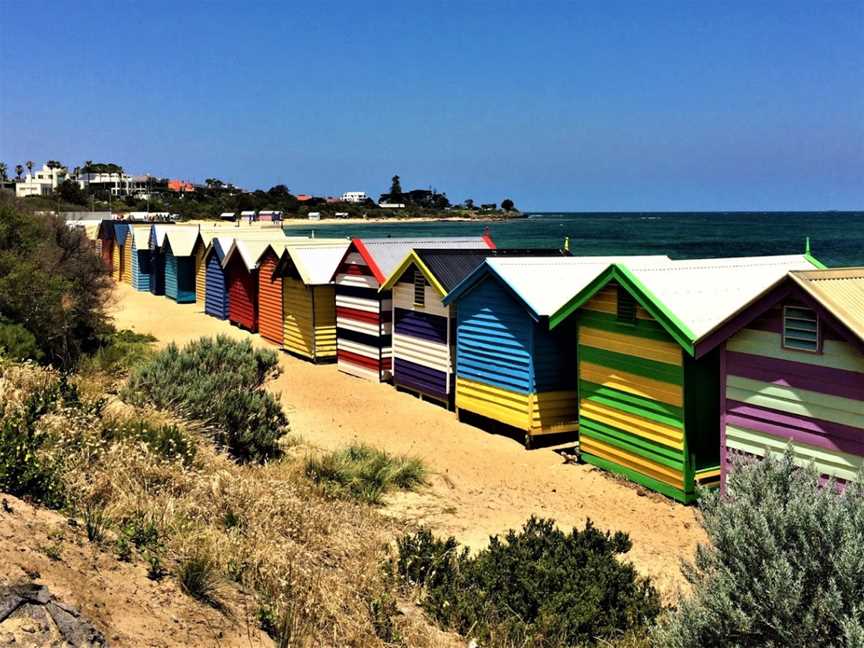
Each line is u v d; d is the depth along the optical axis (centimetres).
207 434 1048
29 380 958
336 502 961
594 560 724
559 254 1897
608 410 1246
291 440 1287
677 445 1117
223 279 2916
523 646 627
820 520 510
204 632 502
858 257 6112
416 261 1722
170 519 669
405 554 777
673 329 1085
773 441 966
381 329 1930
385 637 621
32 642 408
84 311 1906
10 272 1559
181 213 14475
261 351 1312
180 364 1195
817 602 482
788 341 939
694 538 988
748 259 1374
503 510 1068
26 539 512
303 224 16962
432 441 1433
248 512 776
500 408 1472
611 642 640
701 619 520
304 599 613
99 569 519
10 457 615
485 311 1507
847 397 882
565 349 1419
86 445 757
